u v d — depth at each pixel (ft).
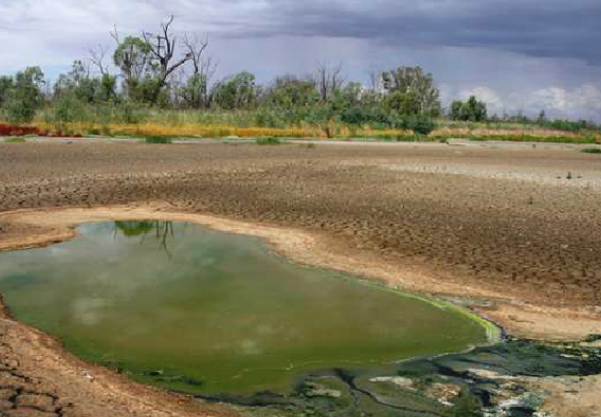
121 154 63.57
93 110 124.26
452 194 40.27
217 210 32.22
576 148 114.11
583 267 21.91
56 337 14.75
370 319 16.51
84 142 81.05
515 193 41.68
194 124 128.88
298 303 17.71
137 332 15.24
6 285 18.81
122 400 11.44
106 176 44.32
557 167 65.00
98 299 17.69
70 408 10.85
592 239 26.68
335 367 13.47
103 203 33.47
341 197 37.76
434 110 244.63
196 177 45.57
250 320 16.29
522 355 14.30
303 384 12.64
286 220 29.81
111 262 21.74
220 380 12.71
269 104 193.88
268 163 58.44
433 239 26.03
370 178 48.60
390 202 36.14
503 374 13.25
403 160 68.08
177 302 17.54
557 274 20.95
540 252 24.08
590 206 36.45
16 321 15.62
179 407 11.39
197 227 28.07
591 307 17.66
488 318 16.75
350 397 12.08
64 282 19.24
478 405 11.79
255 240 25.58
